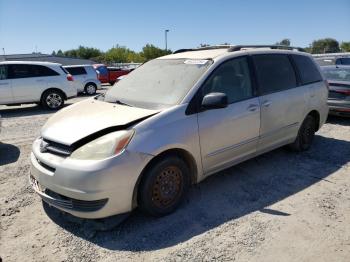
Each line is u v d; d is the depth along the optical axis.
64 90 12.75
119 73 28.77
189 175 3.99
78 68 18.50
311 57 6.05
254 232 3.50
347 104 8.12
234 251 3.21
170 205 3.83
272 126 4.93
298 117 5.47
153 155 3.50
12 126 9.06
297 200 4.20
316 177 4.91
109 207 3.35
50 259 3.13
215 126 4.09
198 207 4.03
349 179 4.86
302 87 5.53
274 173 5.04
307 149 6.06
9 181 4.86
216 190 4.48
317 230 3.54
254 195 4.34
